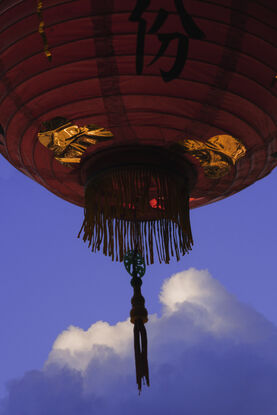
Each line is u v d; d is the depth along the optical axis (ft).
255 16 11.17
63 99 12.10
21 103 12.52
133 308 14.43
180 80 11.55
